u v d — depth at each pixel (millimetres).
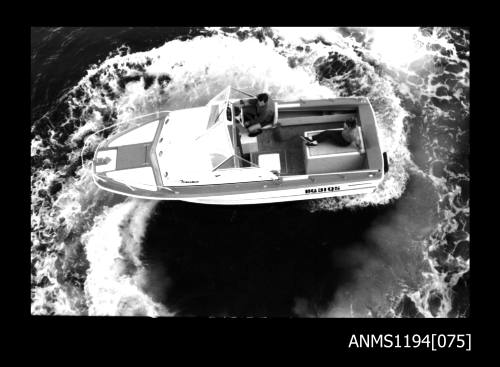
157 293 9188
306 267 9250
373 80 10805
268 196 8789
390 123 10375
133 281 9281
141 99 10781
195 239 9523
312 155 8688
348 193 8891
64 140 10469
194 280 9234
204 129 8836
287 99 10617
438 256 9289
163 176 8781
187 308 9055
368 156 8602
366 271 9195
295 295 9070
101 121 10609
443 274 9180
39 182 10125
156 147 8961
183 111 9242
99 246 9586
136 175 8875
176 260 9398
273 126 9086
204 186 8672
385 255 9312
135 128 9336
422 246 9367
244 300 9070
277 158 8750
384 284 9117
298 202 9750
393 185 9836
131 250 9516
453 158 10031
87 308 9148
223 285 9180
